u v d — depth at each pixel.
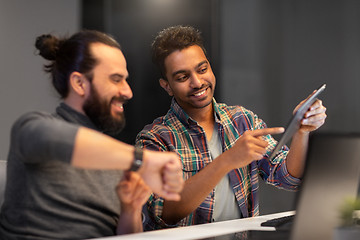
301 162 1.90
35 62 3.31
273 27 4.33
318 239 1.11
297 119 1.52
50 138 1.15
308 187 1.08
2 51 3.20
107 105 1.43
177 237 1.37
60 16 3.41
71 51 1.43
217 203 2.01
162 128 2.04
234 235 1.42
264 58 4.31
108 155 1.16
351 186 1.19
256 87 4.29
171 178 1.23
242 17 4.23
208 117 2.10
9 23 3.22
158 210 1.88
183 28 2.03
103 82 1.42
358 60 4.27
